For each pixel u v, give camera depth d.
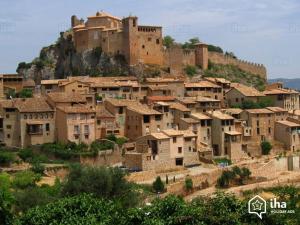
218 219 70.94
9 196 85.88
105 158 172.75
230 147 196.62
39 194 115.50
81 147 174.38
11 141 177.38
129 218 74.75
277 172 187.00
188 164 182.25
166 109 196.12
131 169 167.38
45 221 78.50
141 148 173.25
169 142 176.00
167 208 74.88
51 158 170.62
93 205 81.69
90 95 195.12
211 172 170.25
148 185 152.88
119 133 190.88
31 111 177.12
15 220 79.75
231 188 162.12
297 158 198.00
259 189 156.50
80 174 124.94
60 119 179.00
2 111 178.38
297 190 127.00
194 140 184.38
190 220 71.88
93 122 180.88
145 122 188.38
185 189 157.75
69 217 78.69
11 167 161.25
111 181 122.31
